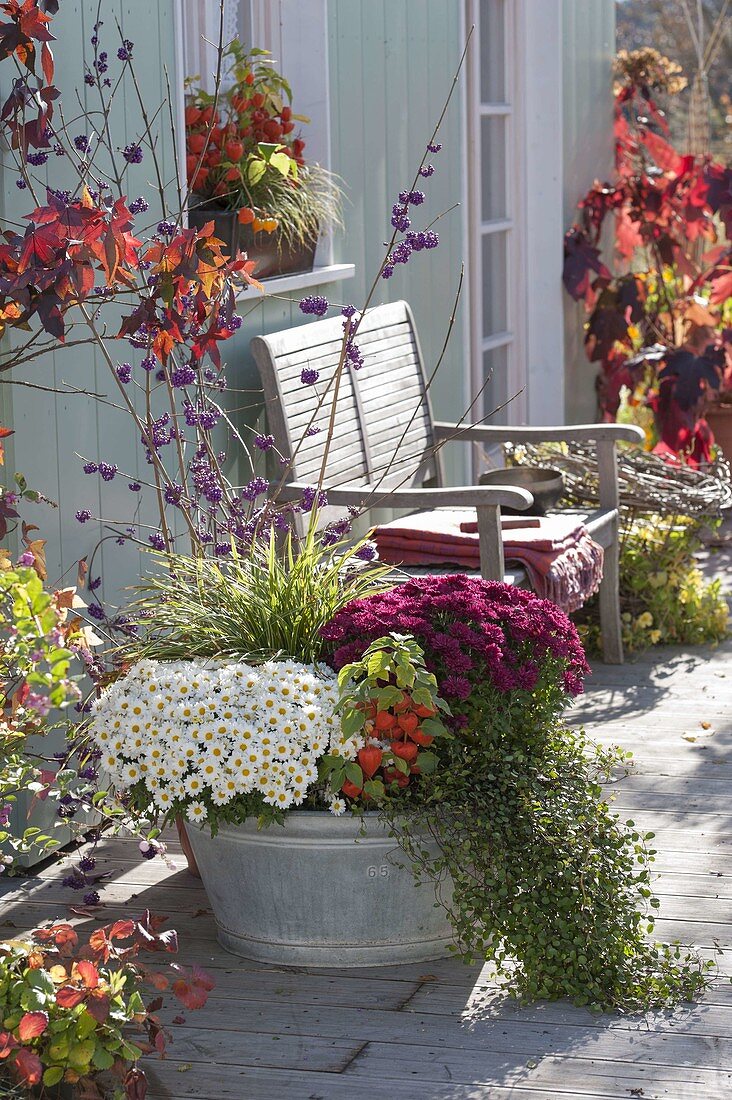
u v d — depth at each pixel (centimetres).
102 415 351
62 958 238
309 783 270
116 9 346
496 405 659
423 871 271
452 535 409
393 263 325
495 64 642
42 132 297
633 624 509
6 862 248
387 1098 233
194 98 418
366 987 271
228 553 327
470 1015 260
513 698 274
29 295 252
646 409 793
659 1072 239
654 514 532
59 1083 223
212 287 271
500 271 659
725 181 729
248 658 286
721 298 745
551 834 268
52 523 332
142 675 275
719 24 856
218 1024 258
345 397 441
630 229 767
